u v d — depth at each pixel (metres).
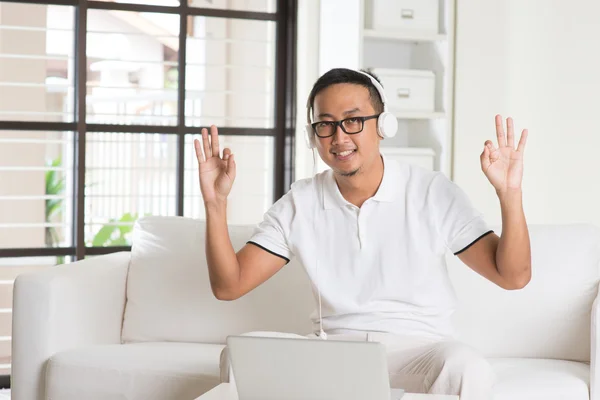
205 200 2.50
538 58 4.64
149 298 3.20
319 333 2.61
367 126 2.46
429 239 2.54
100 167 4.86
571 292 2.92
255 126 5.02
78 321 3.01
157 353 2.87
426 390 2.23
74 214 4.81
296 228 2.62
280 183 5.00
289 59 4.92
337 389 1.84
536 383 2.57
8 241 4.90
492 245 2.46
